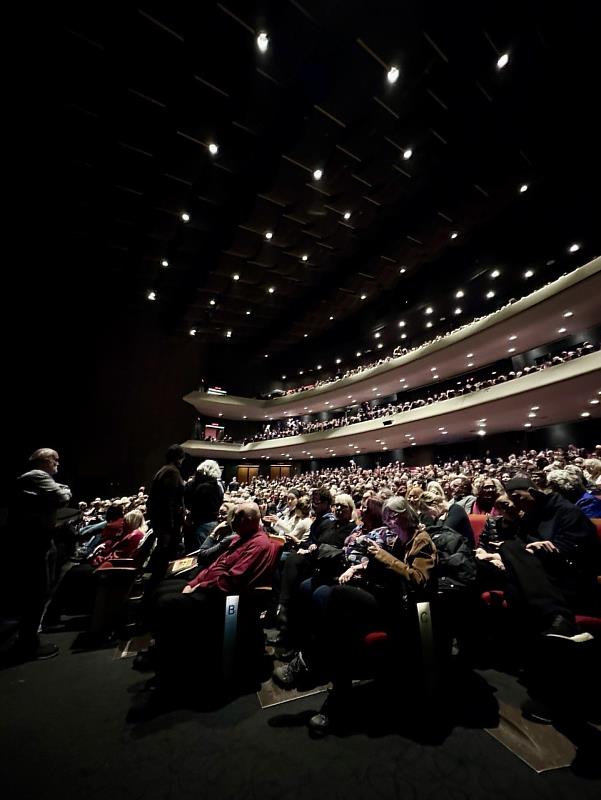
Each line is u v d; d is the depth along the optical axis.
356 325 18.97
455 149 8.84
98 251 11.91
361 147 8.52
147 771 1.28
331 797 1.16
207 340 19.66
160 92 7.18
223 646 1.87
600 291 8.98
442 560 1.87
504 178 9.53
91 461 14.12
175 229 11.14
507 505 2.14
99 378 14.59
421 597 1.69
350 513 2.53
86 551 3.84
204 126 7.95
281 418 24.30
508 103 7.66
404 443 16.95
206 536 2.83
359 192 10.02
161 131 8.01
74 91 7.02
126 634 2.57
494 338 12.07
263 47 6.35
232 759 1.34
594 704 1.52
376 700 1.70
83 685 1.91
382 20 6.05
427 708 1.57
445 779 1.22
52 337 12.68
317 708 1.68
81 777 1.25
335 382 18.70
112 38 6.21
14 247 10.73
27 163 8.48
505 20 6.08
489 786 1.19
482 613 2.12
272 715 1.63
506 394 10.55
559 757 1.31
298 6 5.84
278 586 3.06
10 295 11.12
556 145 8.67
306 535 3.29
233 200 10.58
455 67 6.87
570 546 1.76
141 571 2.81
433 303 15.23
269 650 2.31
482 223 11.62
